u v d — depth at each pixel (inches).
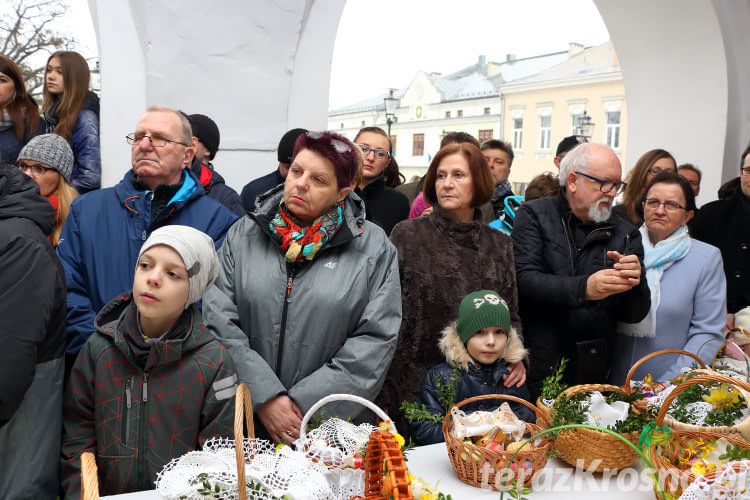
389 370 92.9
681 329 102.5
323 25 163.3
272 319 77.7
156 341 63.7
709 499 50.7
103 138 147.0
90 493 42.6
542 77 1342.3
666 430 59.3
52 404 67.1
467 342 83.4
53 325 67.6
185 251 63.7
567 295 90.7
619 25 212.7
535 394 97.4
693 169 164.7
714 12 188.7
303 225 81.0
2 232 61.1
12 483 63.6
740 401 67.5
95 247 85.1
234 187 159.3
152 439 64.9
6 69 122.9
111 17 144.7
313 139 77.7
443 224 96.6
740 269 137.9
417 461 67.4
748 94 198.7
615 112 1202.6
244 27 149.5
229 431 67.4
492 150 153.9
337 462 56.2
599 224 97.3
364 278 80.2
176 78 148.4
